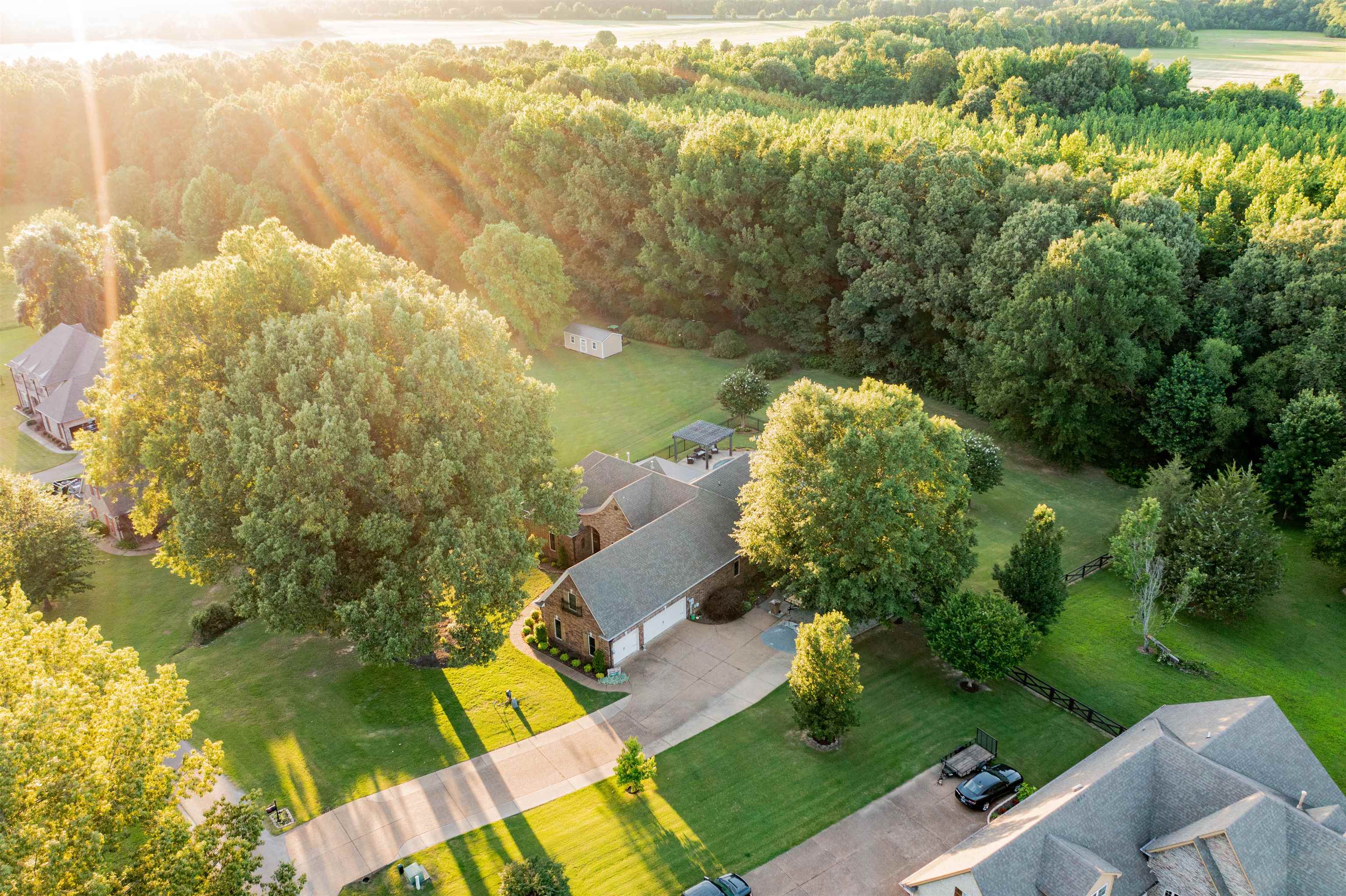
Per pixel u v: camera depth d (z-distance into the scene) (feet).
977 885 101.14
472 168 388.16
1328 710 152.35
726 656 167.43
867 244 287.69
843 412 164.14
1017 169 286.66
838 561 159.94
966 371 265.75
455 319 173.37
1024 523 214.69
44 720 86.63
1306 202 272.92
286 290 175.32
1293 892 104.06
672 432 265.34
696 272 331.57
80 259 325.42
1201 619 179.11
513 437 167.63
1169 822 114.52
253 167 458.50
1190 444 224.74
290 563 146.51
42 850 80.74
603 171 344.69
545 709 153.99
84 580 192.24
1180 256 249.55
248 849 99.40
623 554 170.91
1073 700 151.33
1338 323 212.84
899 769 138.21
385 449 160.86
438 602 150.92
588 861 121.60
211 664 166.61
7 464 252.42
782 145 321.52
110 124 530.68
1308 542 202.80
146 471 169.37
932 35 652.48
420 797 133.80
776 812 130.11
